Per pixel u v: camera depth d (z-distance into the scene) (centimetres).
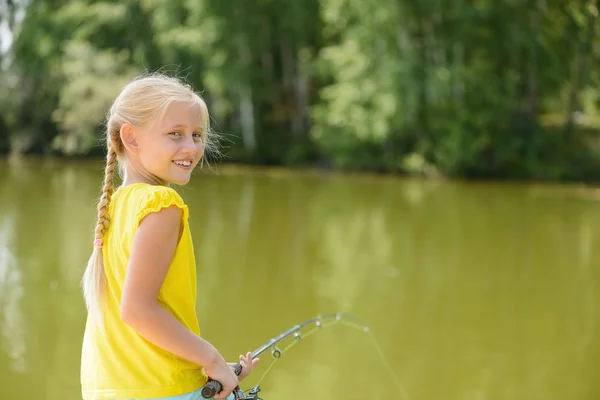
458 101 2450
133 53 2931
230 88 2858
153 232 189
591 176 2327
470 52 2541
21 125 2767
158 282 189
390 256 973
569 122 2603
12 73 2756
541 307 744
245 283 803
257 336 616
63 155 2772
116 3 2956
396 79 2422
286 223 1229
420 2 2419
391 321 678
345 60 2577
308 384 516
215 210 1362
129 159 208
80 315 655
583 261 970
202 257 936
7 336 589
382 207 1488
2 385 491
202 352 193
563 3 2522
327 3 2631
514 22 2470
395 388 515
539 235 1162
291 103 2998
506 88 2505
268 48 2856
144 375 195
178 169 204
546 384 533
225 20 2700
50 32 2842
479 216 1375
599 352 608
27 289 736
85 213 1245
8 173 2020
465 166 2367
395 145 2525
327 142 2586
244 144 2842
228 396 211
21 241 974
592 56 2616
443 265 926
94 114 2583
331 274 860
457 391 517
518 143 2427
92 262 203
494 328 665
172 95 203
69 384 500
